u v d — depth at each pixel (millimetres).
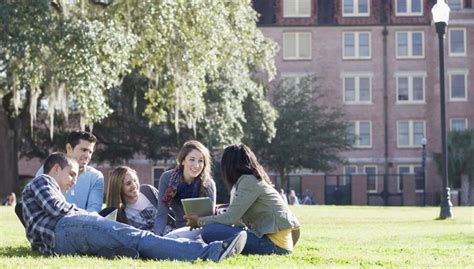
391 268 8352
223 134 43969
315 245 12578
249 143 48156
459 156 60125
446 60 64938
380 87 65125
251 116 47344
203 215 9844
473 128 63812
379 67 65188
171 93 31062
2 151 40750
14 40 26406
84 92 27031
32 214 9438
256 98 47156
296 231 9727
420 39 65312
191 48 29922
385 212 30062
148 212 11422
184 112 32062
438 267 8516
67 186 9609
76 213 9406
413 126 64875
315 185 62250
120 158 52438
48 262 8344
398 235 16594
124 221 11227
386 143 64625
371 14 65500
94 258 8773
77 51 26688
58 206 9281
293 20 65125
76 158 11180
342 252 10828
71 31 26562
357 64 65188
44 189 9336
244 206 9312
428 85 65125
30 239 9617
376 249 11797
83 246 9133
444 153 25656
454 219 24578
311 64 65000
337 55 65188
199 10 29297
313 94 65188
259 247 9391
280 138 57906
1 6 26203
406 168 64562
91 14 29797
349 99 65125
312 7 65375
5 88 38031
